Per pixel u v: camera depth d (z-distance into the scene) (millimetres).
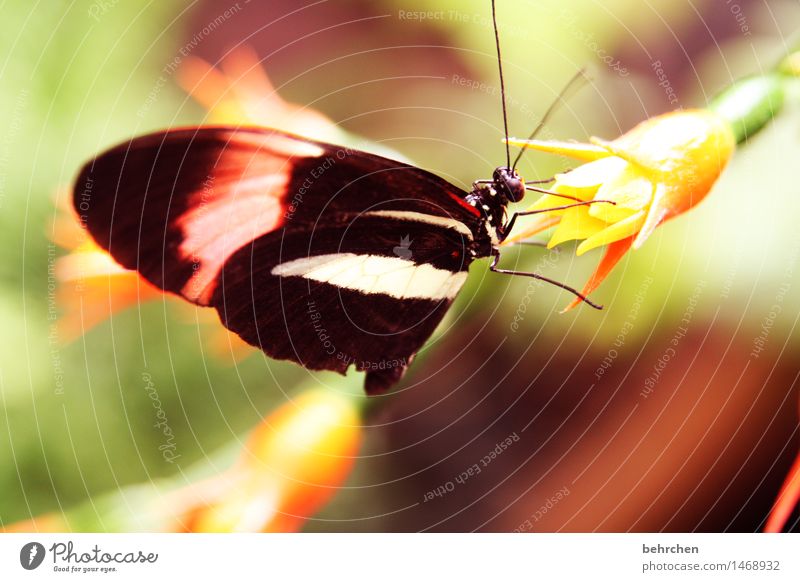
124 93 311
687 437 313
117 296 284
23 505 299
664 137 260
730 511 310
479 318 304
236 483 277
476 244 271
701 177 259
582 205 260
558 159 302
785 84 264
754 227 298
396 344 275
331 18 340
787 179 296
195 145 256
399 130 313
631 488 315
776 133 295
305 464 277
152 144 255
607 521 314
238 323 266
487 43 309
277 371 308
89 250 281
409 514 316
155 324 307
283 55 342
